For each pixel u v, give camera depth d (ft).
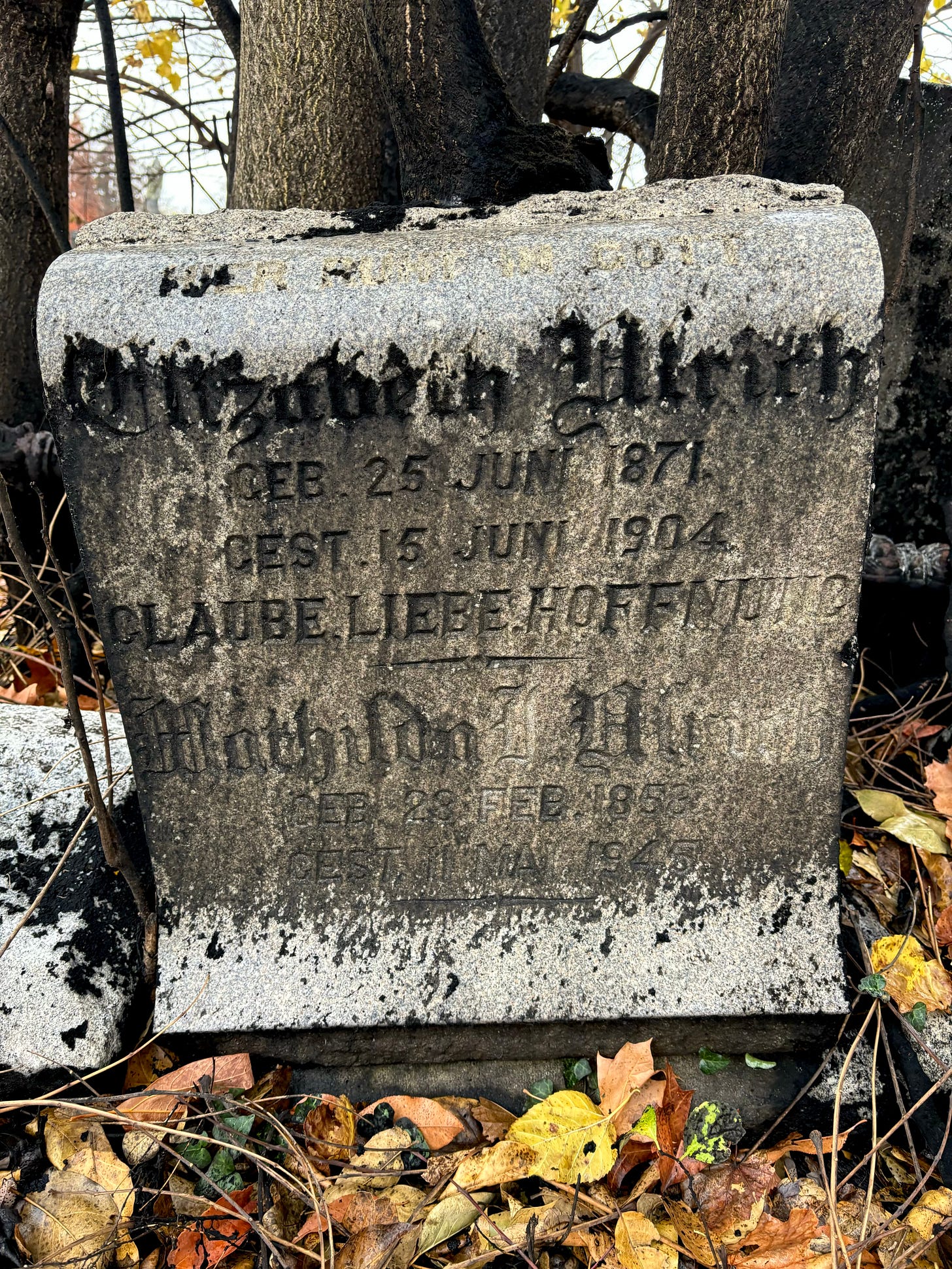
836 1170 5.23
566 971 5.91
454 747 5.63
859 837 7.32
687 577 5.18
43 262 9.56
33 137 9.14
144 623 5.21
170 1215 5.20
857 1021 5.98
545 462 4.88
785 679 5.45
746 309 4.58
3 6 8.60
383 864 5.93
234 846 5.84
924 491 9.61
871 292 4.56
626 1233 4.90
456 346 4.63
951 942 6.38
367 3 5.76
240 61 8.21
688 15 6.37
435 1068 6.02
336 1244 5.06
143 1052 5.88
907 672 9.05
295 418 4.74
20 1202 5.05
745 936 5.92
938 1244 5.10
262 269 4.68
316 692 5.44
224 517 4.96
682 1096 5.47
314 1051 5.93
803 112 7.34
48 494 8.83
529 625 5.31
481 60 5.80
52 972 5.64
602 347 4.65
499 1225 5.03
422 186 6.05
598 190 6.04
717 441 4.83
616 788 5.75
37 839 6.44
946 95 8.57
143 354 4.61
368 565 5.11
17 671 8.98
